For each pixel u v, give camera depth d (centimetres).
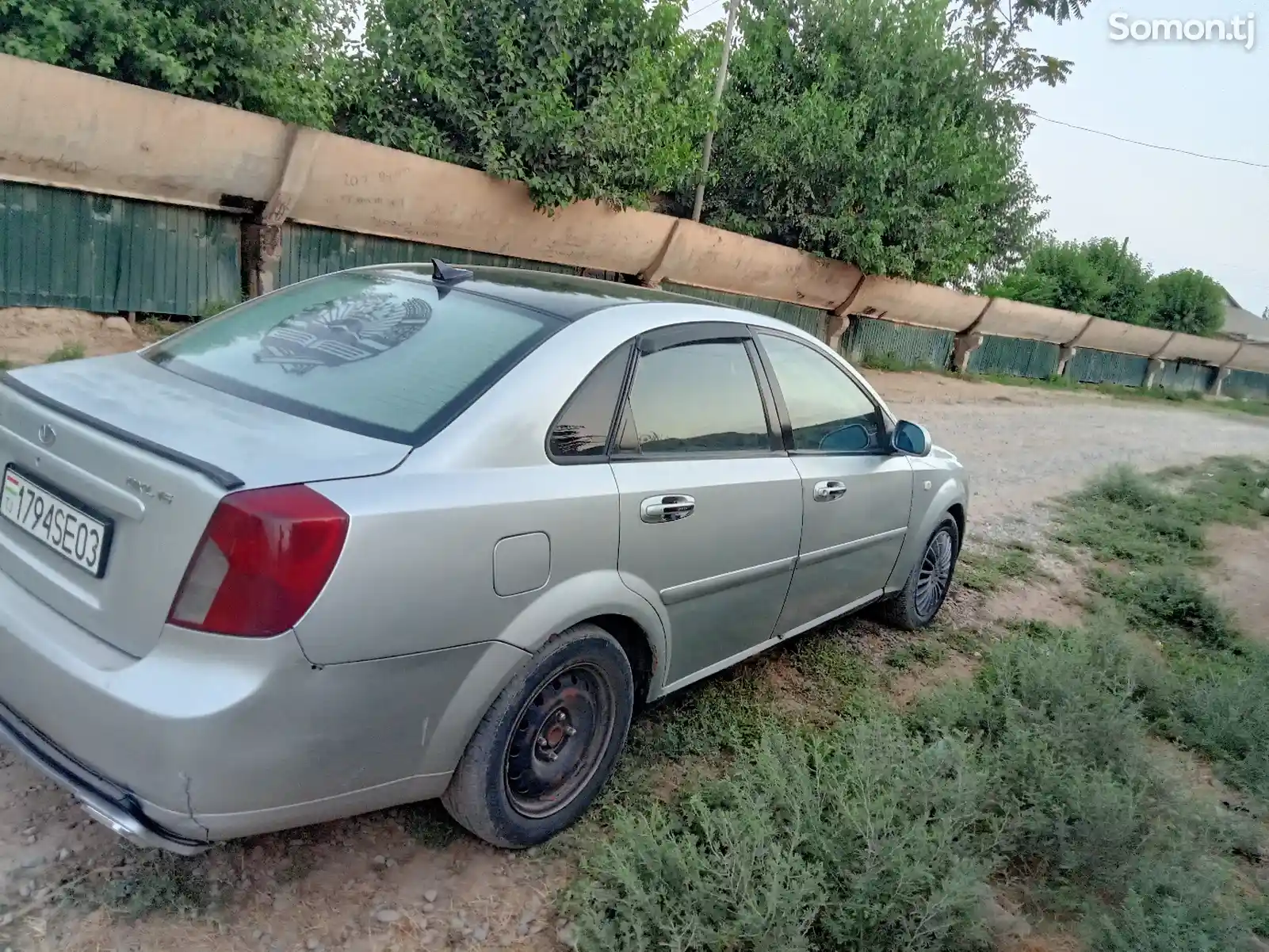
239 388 260
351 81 1041
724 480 318
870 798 285
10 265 808
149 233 890
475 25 1075
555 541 254
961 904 253
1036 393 2220
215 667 202
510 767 264
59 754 220
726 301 1593
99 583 218
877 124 1579
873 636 484
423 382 258
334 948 234
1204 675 496
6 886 238
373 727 223
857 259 1617
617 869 248
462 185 1070
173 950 226
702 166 1434
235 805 207
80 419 232
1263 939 287
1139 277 3028
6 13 755
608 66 1125
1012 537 738
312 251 1030
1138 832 312
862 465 406
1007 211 2038
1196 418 2481
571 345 278
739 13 1548
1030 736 355
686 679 335
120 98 776
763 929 239
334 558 205
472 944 243
